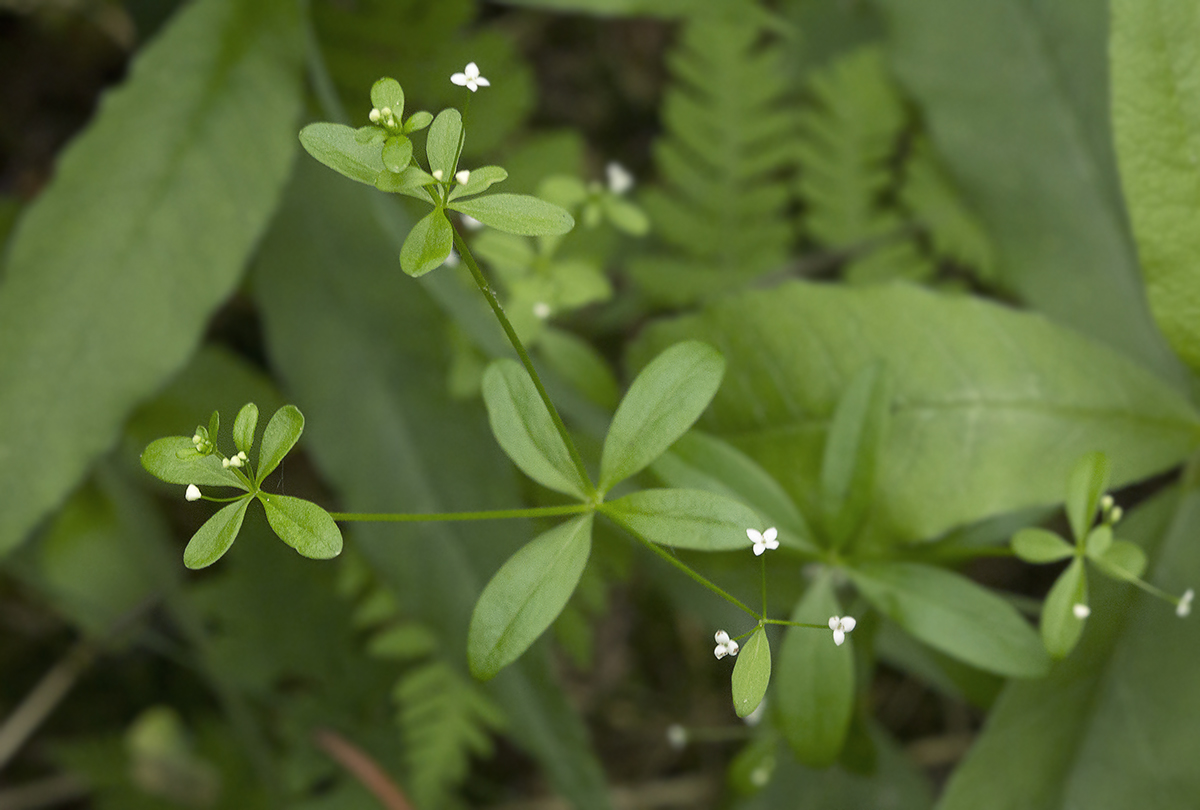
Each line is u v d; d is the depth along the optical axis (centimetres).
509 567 29
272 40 37
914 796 37
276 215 37
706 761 47
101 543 41
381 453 37
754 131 43
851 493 32
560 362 34
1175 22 31
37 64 50
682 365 29
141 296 36
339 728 43
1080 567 31
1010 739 33
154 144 36
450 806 42
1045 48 37
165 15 39
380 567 37
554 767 36
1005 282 37
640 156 51
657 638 48
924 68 38
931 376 33
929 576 32
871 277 42
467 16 38
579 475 29
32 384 35
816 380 33
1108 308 36
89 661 47
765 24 41
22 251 36
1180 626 33
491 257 34
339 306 37
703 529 29
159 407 40
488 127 39
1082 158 37
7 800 46
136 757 45
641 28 52
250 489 29
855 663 34
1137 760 32
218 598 42
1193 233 31
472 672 29
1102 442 32
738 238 43
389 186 28
